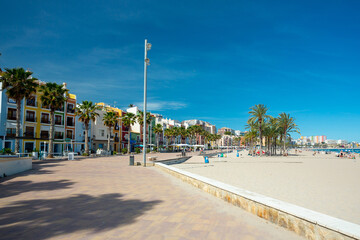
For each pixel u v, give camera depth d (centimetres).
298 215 428
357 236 316
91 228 458
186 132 10206
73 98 5066
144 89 2002
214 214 564
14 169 1348
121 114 6775
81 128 5216
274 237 422
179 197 747
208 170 2333
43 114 4366
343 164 3391
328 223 370
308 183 1445
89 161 2566
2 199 697
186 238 414
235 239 412
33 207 607
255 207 561
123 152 5412
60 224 480
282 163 3547
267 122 6838
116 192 815
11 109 3844
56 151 4553
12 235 418
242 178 1684
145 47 1998
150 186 948
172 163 3322
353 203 908
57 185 946
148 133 8156
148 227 468
